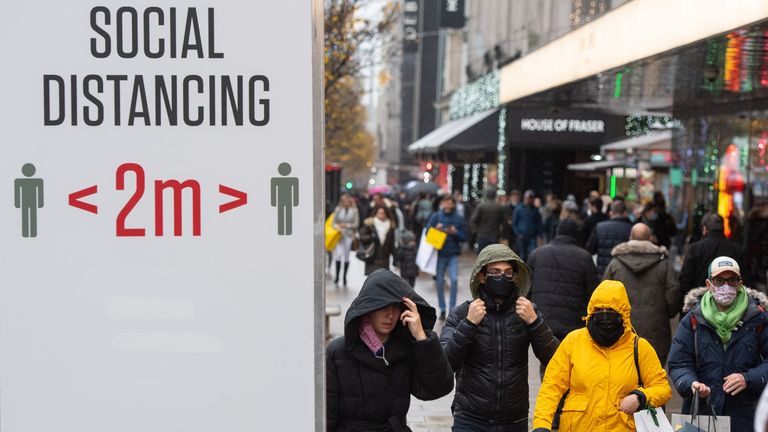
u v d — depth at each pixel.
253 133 3.50
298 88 3.51
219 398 3.50
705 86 18.59
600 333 5.87
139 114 3.47
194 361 3.49
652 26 14.34
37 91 3.44
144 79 3.47
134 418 3.47
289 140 3.51
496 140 32.69
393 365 5.04
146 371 3.47
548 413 5.94
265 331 3.51
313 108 3.51
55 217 3.45
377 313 4.95
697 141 22.12
